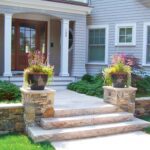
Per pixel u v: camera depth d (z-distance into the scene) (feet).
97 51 48.06
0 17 42.86
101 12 47.26
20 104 24.76
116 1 45.62
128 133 25.54
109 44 46.62
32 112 24.26
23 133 24.25
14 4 38.96
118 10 45.52
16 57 46.44
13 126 24.26
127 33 44.88
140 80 36.52
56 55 49.42
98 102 29.76
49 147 21.07
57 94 35.45
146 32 42.98
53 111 25.20
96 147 21.79
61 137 23.11
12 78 38.47
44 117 24.81
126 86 29.14
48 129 23.81
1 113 23.72
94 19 48.06
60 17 43.06
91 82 41.60
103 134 24.81
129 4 44.37
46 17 47.73
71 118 25.11
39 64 25.13
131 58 37.91
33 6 40.45
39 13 41.75
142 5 43.09
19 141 21.95
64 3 42.47
